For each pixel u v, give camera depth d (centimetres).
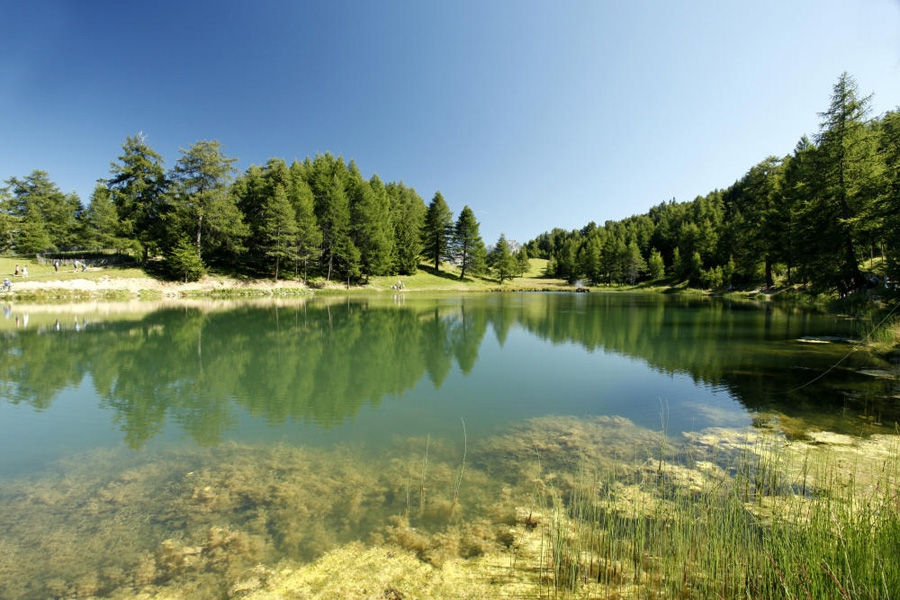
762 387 912
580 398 887
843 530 327
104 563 374
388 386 990
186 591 338
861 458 543
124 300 3000
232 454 611
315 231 4566
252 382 1022
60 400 871
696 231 6084
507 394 918
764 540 343
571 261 7706
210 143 3884
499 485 505
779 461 539
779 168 3728
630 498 460
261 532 417
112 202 4219
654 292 5728
